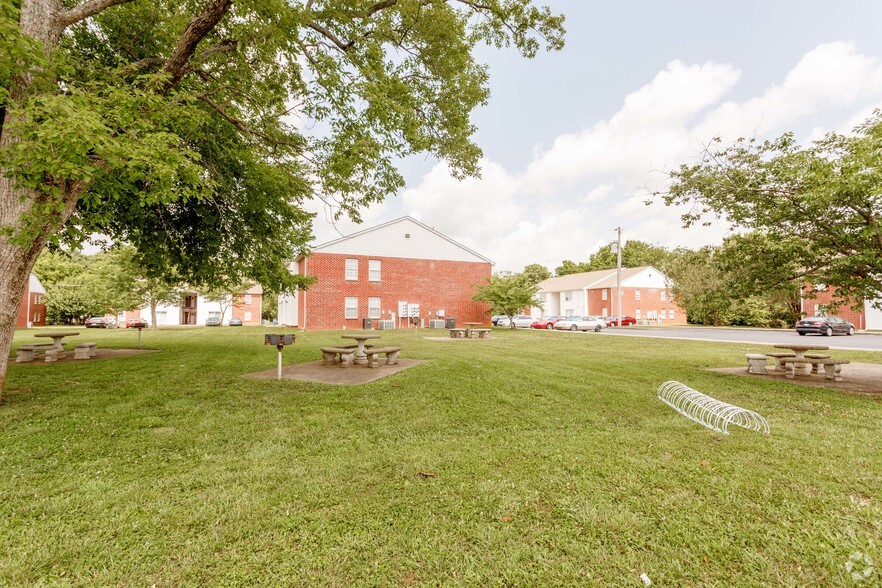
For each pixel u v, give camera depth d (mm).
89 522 2844
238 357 11430
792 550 2570
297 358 11422
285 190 9500
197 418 5359
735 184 8312
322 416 5527
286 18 5488
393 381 7996
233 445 4402
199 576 2307
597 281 46312
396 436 4777
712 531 2801
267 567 2391
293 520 2895
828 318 23172
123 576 2299
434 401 6469
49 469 3732
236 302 40469
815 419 5664
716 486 3461
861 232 6926
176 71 6363
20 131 4035
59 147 4145
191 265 12000
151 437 4605
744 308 35688
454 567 2414
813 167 6645
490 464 3943
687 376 9109
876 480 3574
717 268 9438
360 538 2689
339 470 3773
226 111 8055
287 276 12055
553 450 4320
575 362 11195
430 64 8641
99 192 5547
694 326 39719
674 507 3105
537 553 2553
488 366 10086
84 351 11219
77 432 4730
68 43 8055
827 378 8898
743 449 4375
